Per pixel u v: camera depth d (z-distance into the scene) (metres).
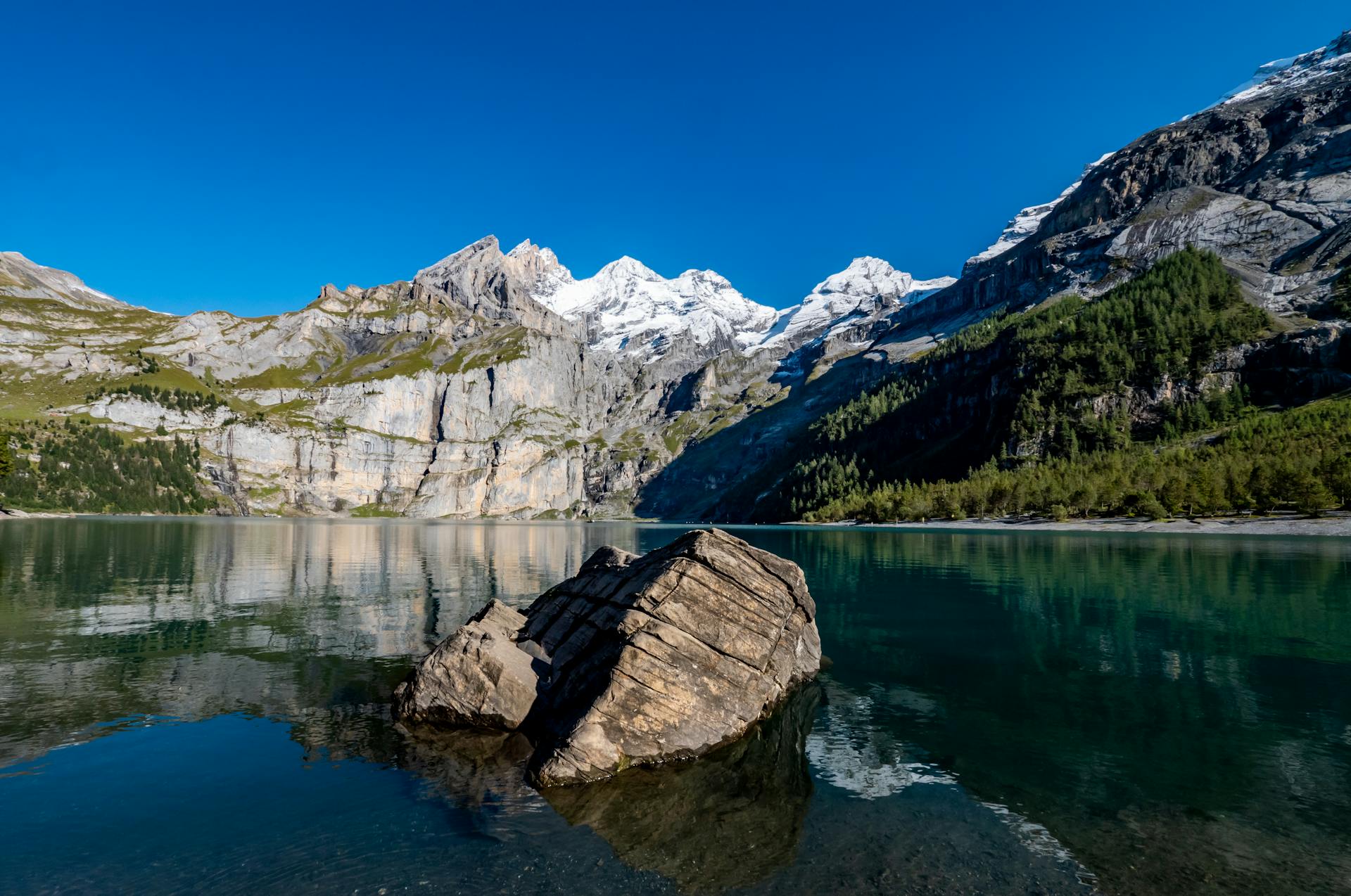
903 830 13.54
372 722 20.09
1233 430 169.88
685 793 15.55
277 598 44.88
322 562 73.38
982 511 172.25
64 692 22.22
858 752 18.11
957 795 15.20
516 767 17.02
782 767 17.12
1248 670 26.19
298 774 16.14
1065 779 16.02
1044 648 30.45
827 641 32.31
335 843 12.83
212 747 17.75
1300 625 35.16
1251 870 11.78
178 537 115.25
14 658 26.73
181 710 20.64
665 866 12.20
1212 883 11.38
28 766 16.20
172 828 13.29
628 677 18.81
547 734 19.28
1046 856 12.38
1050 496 155.12
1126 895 11.02
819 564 71.56
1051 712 21.33
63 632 32.00
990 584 52.84
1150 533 118.06
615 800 15.15
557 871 11.95
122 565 62.62
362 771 16.48
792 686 23.98
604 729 17.56
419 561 78.50
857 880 11.62
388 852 12.53
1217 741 18.44
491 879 11.65
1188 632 33.66
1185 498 130.00
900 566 68.31
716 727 18.98
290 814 14.01
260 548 93.06
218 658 27.38
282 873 11.68
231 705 21.25
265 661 26.94
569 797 15.30
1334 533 104.50
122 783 15.37
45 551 75.94
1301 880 11.42
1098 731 19.45
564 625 25.03
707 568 22.41
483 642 21.58
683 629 20.64
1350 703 21.84
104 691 22.45
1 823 13.33
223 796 14.80
